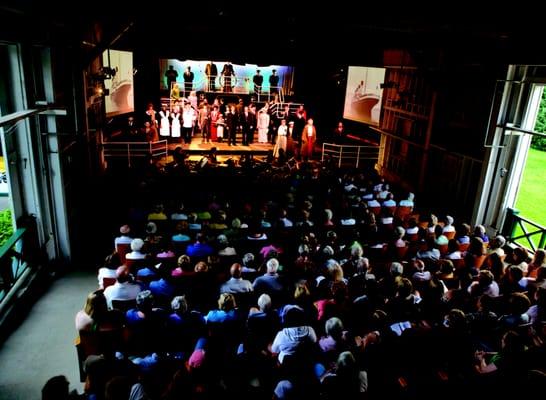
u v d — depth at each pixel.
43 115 7.69
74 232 9.03
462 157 11.78
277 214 9.02
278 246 7.77
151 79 22.23
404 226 8.77
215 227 8.12
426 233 7.83
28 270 7.82
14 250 7.19
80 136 10.32
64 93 9.03
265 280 5.84
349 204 9.97
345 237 8.30
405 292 5.33
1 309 6.70
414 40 10.78
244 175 13.09
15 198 7.63
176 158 14.03
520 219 10.19
